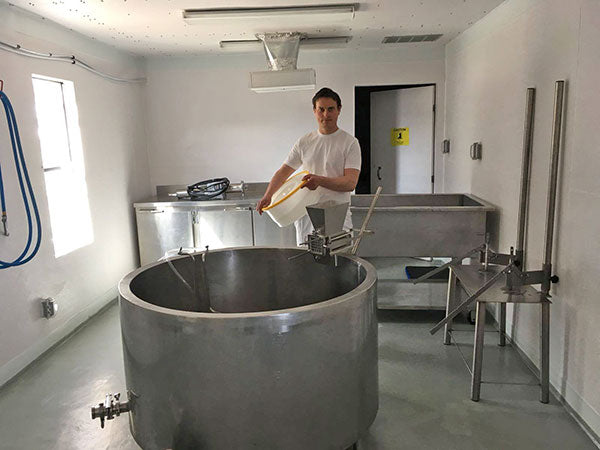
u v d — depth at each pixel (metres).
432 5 3.01
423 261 4.38
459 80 4.11
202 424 1.60
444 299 3.43
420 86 4.76
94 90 3.78
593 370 2.06
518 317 2.90
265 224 4.26
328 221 2.08
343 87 4.68
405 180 5.04
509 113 2.96
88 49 3.69
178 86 4.72
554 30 2.34
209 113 4.76
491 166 3.30
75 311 3.44
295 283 2.42
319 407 1.64
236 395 1.56
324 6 2.95
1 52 2.66
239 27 3.40
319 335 1.59
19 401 2.49
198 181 4.89
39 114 3.34
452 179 4.43
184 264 2.25
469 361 2.80
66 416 2.34
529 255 2.67
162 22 3.20
